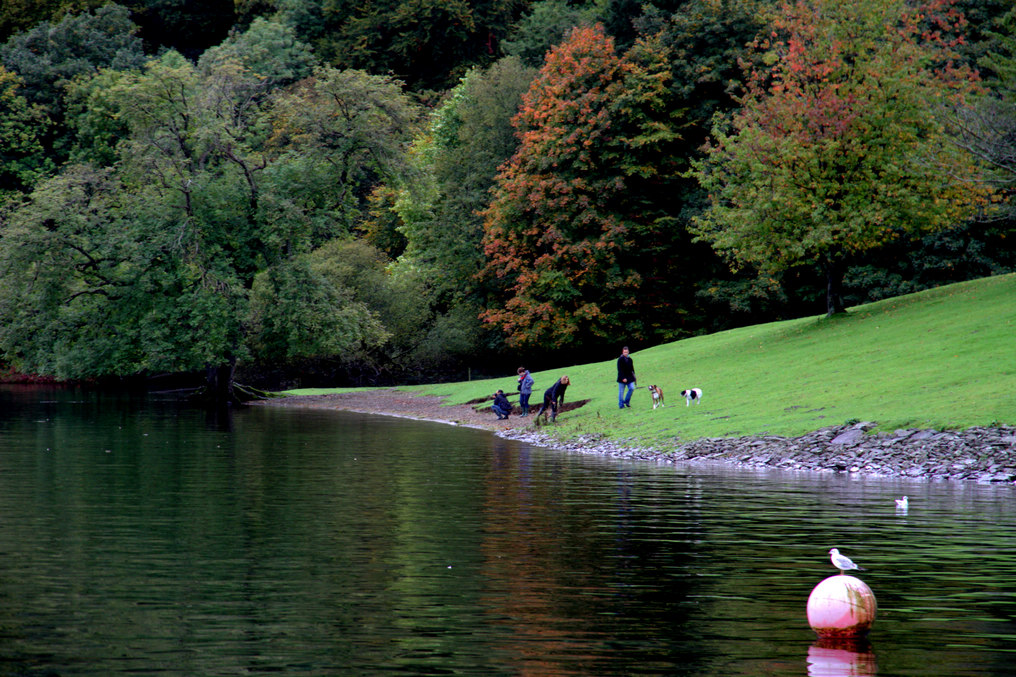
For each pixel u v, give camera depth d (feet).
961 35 190.29
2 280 168.04
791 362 126.82
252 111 192.75
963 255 196.75
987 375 96.22
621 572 40.40
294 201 182.70
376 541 46.85
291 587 37.76
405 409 163.53
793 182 141.38
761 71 198.39
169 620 33.12
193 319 167.12
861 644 30.76
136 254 167.84
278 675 27.68
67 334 168.96
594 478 71.92
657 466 81.20
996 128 131.95
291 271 178.19
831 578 32.32
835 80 146.51
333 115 188.55
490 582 38.65
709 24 209.97
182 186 175.32
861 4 144.05
